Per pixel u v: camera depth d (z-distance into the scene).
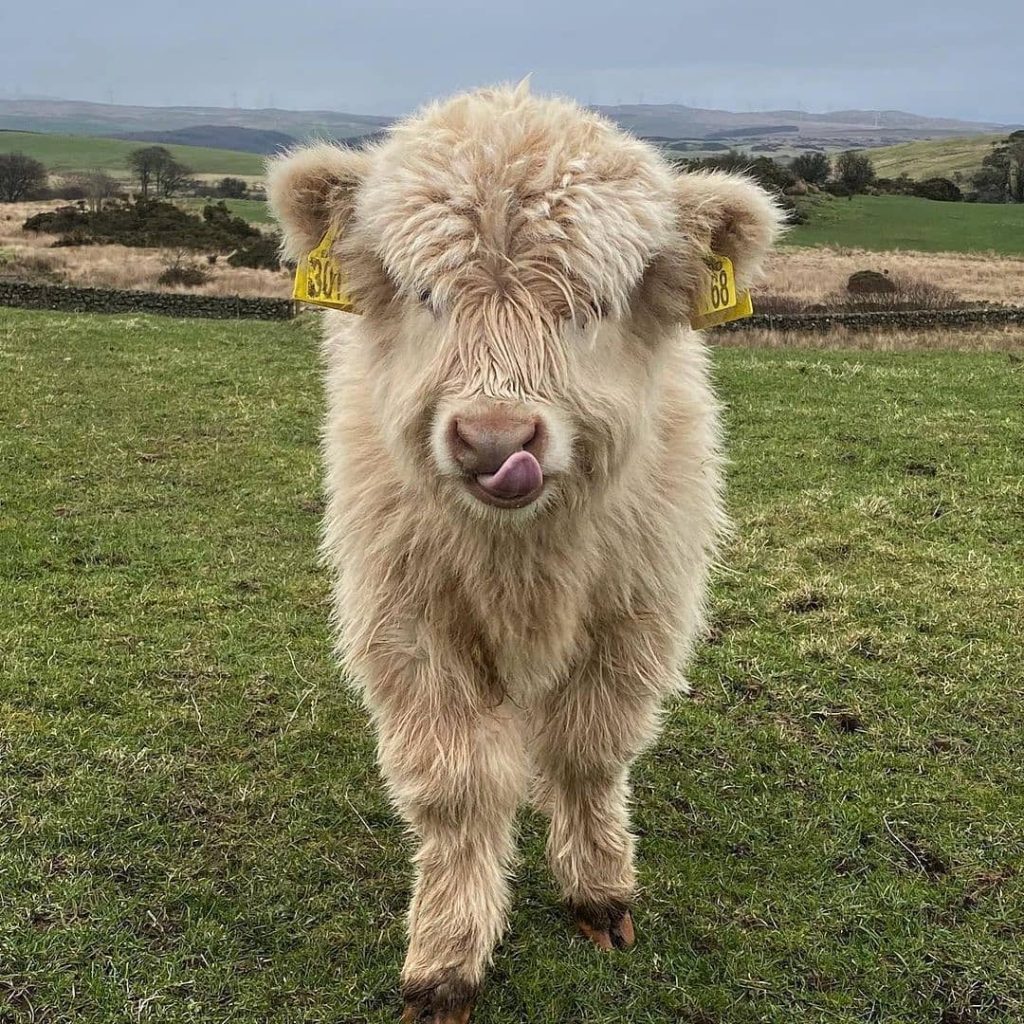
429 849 1.15
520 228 0.92
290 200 1.06
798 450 3.47
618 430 0.97
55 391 4.09
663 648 1.21
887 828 1.46
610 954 1.23
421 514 1.08
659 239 0.99
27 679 1.78
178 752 1.60
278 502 2.87
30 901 1.25
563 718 1.21
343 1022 1.12
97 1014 1.11
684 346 1.25
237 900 1.29
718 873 1.38
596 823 1.26
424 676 1.12
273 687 1.81
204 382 4.41
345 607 1.21
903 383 4.66
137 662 1.88
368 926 1.26
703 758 1.64
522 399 0.90
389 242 0.95
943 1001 1.18
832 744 1.68
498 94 1.05
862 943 1.26
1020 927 1.28
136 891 1.29
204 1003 1.13
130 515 2.70
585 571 1.08
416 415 0.95
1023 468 3.23
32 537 2.48
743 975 1.21
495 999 1.17
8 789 1.46
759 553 2.49
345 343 1.29
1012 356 5.82
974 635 2.05
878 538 2.61
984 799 1.52
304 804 1.49
